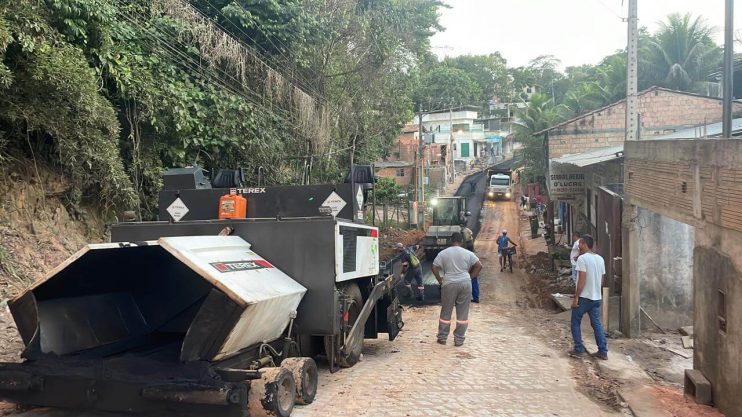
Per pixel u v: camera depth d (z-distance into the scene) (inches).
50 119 382.0
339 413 219.8
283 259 249.3
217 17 672.4
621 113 1106.1
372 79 1026.7
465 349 349.4
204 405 180.2
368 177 310.3
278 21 721.0
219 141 599.5
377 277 331.9
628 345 361.7
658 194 320.8
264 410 185.5
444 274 367.6
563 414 224.1
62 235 422.3
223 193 298.4
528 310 546.6
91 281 223.3
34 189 411.5
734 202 211.5
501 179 2197.3
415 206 1571.1
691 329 402.9
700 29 1448.1
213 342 184.2
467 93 3491.6
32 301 192.5
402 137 2452.0
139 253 231.6
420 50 1285.7
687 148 269.1
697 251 254.2
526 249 1149.7
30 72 357.7
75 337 213.8
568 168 849.5
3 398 194.4
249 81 693.3
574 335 326.6
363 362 311.7
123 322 237.5
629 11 541.0
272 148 682.8
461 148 3344.0
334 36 885.8
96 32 435.8
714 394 232.1
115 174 436.8
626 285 392.8
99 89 419.8
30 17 359.3
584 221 818.8
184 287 251.1
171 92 525.3
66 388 189.3
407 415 219.0
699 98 1077.8
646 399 241.9
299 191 296.2
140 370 184.4
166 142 544.7
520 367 300.7
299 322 247.3
